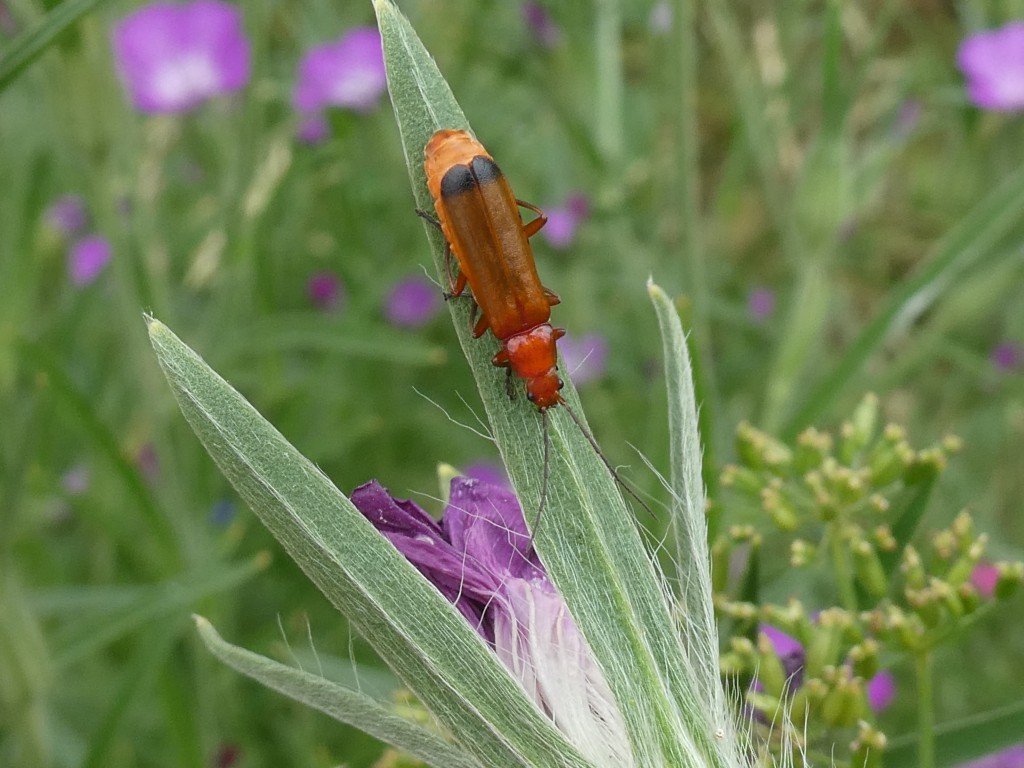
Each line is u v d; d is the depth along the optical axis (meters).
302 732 0.11
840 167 0.10
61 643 0.08
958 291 0.11
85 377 0.12
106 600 0.09
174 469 0.10
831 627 0.05
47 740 0.08
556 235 0.13
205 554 0.10
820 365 0.13
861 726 0.05
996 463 0.13
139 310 0.10
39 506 0.11
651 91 0.13
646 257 0.13
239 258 0.10
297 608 0.12
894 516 0.06
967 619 0.05
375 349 0.11
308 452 0.11
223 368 0.11
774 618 0.05
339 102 0.12
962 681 0.11
